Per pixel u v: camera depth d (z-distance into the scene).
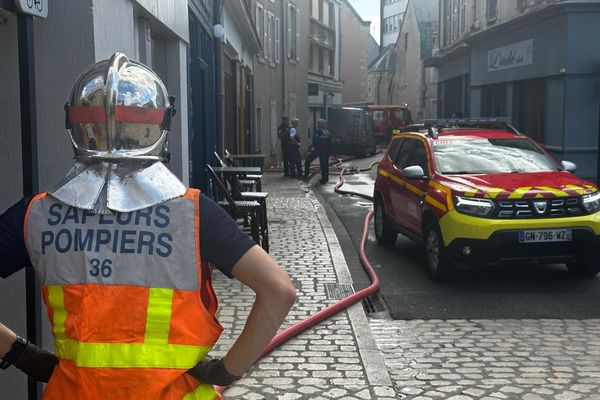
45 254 1.89
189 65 9.81
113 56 2.02
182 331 1.87
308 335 5.94
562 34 17.25
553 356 5.57
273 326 1.91
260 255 1.93
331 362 5.29
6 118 3.97
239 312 6.53
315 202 15.83
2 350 2.05
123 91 1.94
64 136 4.01
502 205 7.62
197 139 11.34
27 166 3.34
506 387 4.91
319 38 44.62
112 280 1.86
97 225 1.89
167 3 6.73
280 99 32.00
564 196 7.69
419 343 5.93
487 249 7.54
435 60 32.31
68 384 1.88
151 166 1.96
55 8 3.96
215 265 1.95
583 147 17.25
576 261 7.77
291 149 22.97
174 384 1.90
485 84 23.77
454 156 8.95
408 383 5.00
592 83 17.08
